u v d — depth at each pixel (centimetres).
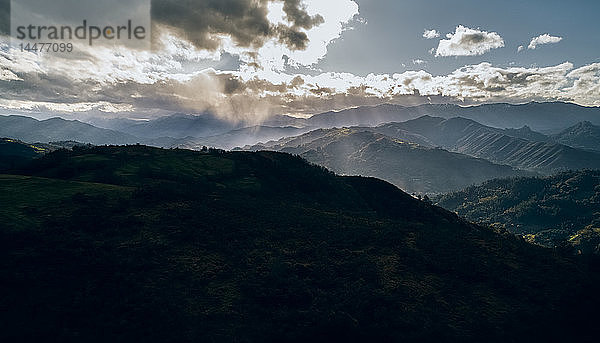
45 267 4709
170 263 5594
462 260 7794
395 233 9500
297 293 5203
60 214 6988
